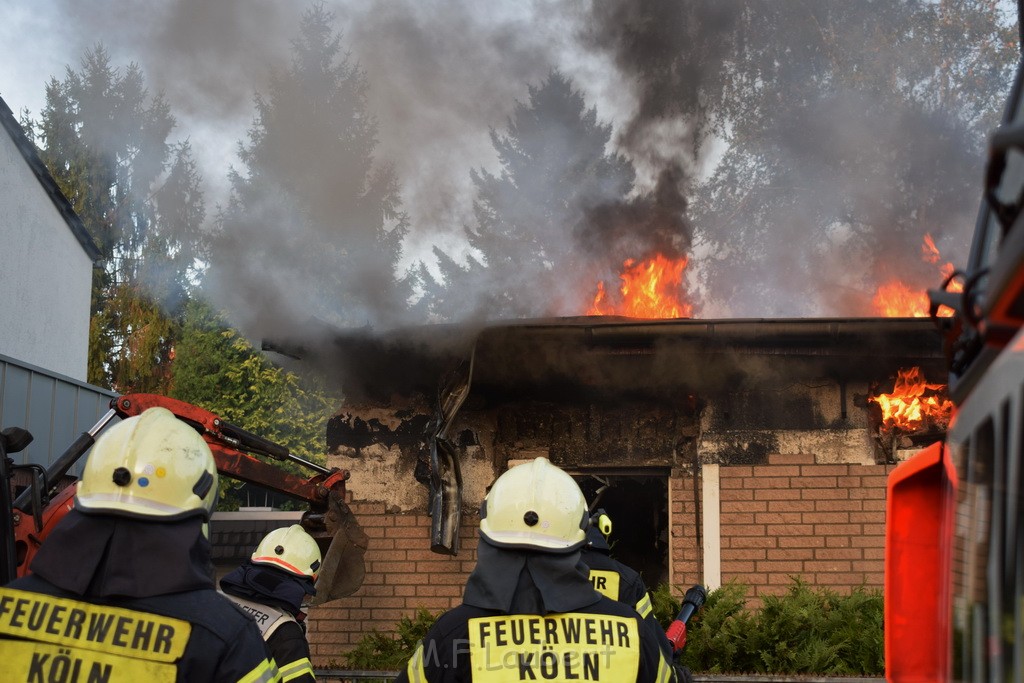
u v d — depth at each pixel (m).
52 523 5.34
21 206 11.23
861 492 6.79
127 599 2.12
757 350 6.65
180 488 2.21
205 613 2.13
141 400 6.06
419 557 7.31
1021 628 1.30
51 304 11.99
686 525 6.93
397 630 7.18
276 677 2.23
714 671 5.28
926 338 6.46
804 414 6.93
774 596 5.68
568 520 2.56
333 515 6.50
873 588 6.46
